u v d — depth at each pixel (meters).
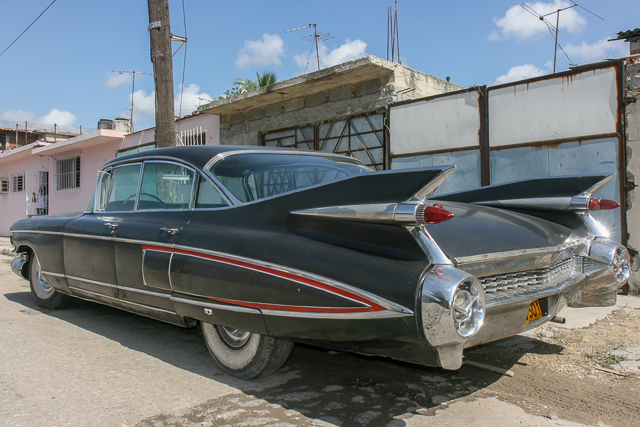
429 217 1.98
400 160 8.02
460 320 1.99
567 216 3.10
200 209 3.02
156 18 7.13
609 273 2.98
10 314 4.64
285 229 2.51
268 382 2.92
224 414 2.45
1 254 10.26
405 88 8.77
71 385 2.84
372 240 2.21
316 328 2.29
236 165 3.01
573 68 6.04
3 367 3.14
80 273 3.83
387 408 2.55
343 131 9.57
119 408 2.52
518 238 2.53
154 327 4.21
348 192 2.30
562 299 2.71
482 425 2.35
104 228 3.57
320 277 2.23
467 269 2.18
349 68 8.33
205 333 3.10
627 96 5.61
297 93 9.91
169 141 7.15
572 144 6.08
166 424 2.34
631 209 5.59
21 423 2.34
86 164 15.33
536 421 2.40
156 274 3.02
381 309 2.05
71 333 3.99
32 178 17.67
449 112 7.35
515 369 3.15
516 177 6.62
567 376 3.02
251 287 2.47
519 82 6.55
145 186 3.56
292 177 3.06
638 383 2.89
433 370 3.14
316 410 2.51
